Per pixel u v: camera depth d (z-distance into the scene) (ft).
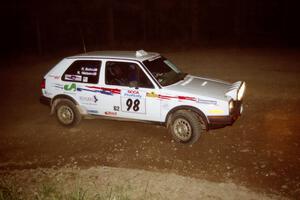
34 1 70.23
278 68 40.57
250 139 21.27
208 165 18.44
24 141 23.63
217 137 21.97
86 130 24.82
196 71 41.65
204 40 73.72
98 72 23.32
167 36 81.46
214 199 15.01
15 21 78.18
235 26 76.43
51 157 20.90
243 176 17.01
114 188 16.46
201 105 20.26
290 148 19.63
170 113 21.22
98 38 80.23
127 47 70.08
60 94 24.62
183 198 15.23
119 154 20.58
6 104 32.96
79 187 16.74
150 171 18.13
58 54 66.28
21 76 46.34
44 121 27.40
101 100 23.27
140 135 23.25
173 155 19.97
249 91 31.73
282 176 16.75
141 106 21.94
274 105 27.27
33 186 17.28
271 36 72.95
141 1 75.25
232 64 44.93
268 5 83.05
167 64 24.07
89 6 72.28
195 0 72.13
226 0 82.48
